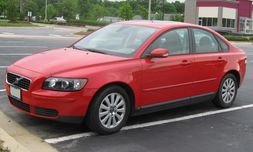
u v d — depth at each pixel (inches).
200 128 281.4
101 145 237.5
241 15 3061.0
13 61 558.9
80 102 239.3
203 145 247.9
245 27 3117.6
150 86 270.7
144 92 268.2
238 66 339.6
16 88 252.1
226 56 328.8
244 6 3078.2
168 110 322.3
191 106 339.3
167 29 290.0
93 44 291.1
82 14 4739.2
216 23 2876.5
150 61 270.5
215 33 329.4
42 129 258.4
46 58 262.8
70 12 4719.5
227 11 2898.6
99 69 247.1
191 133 269.6
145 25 296.4
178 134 265.9
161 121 291.6
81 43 299.9
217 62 319.0
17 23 2442.2
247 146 250.1
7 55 627.5
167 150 236.2
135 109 267.3
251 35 2490.2
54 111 238.1
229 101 339.9
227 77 332.2
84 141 242.2
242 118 312.0
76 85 237.3
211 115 315.6
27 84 244.1
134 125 278.4
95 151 228.1
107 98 250.7
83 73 241.3
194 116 310.0
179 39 295.9
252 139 263.7
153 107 277.1
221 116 314.5
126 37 286.7
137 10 3329.2
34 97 238.5
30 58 269.9
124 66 257.3
